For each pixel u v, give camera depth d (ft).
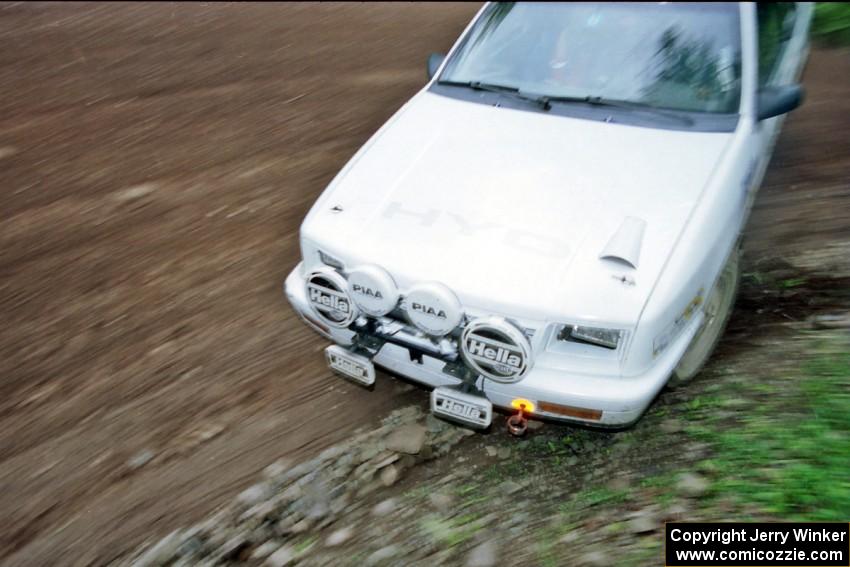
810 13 17.60
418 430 10.61
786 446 9.66
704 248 9.38
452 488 9.64
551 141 10.96
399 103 21.80
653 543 8.66
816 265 13.64
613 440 10.28
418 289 8.72
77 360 12.10
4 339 12.59
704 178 10.12
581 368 8.79
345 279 9.45
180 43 26.89
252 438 10.53
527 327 8.64
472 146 11.00
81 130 20.31
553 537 8.85
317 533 9.03
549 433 10.50
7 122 20.77
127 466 10.11
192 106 21.81
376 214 9.98
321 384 11.57
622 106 11.53
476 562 8.57
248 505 9.45
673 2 12.37
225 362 12.02
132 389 11.48
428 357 9.46
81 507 9.51
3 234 15.64
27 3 30.63
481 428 9.26
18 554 8.91
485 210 9.75
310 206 16.52
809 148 18.35
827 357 11.22
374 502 9.46
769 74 13.05
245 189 17.33
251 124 20.65
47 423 10.85
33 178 17.92
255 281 14.05
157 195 17.15
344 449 10.30
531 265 8.91
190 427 10.76
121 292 13.79
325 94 22.57
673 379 10.83
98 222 16.07
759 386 10.85
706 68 11.61
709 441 10.00
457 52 13.30
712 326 11.32
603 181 10.10
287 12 30.60
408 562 8.61
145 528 9.19
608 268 8.82
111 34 27.68
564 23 12.69
